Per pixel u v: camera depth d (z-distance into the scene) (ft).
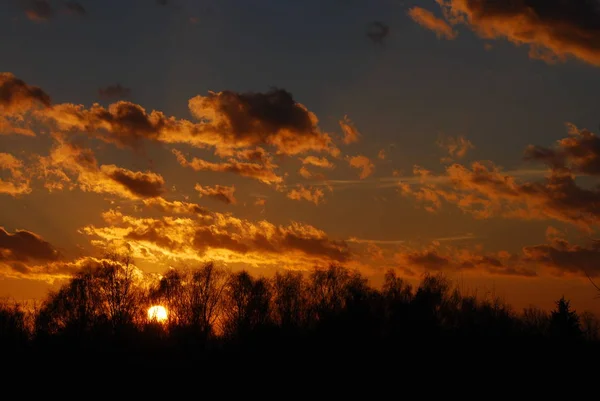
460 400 223.30
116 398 229.45
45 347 261.24
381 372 233.55
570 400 217.36
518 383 227.61
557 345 236.22
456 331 255.91
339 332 241.55
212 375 240.12
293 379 233.55
